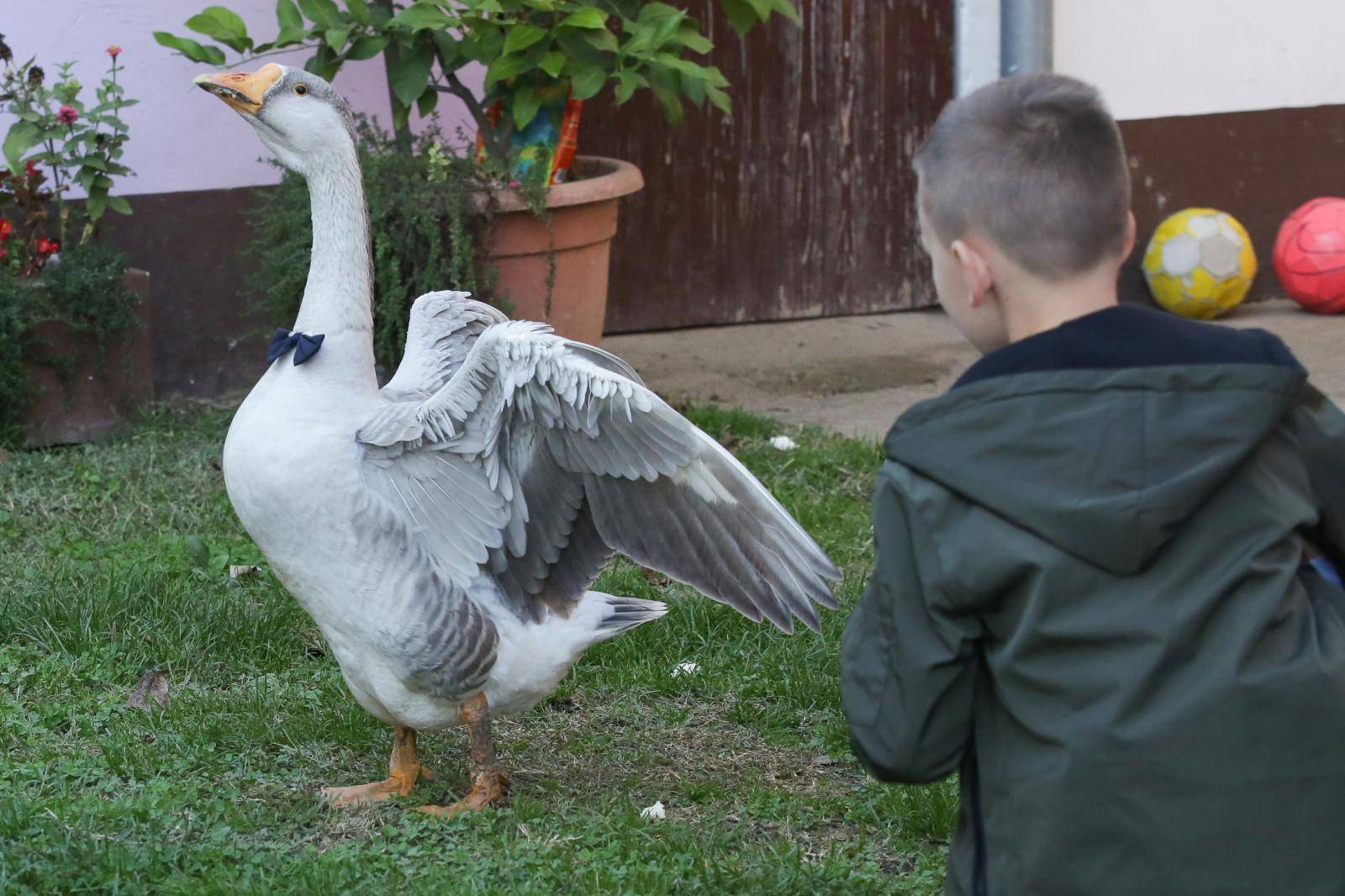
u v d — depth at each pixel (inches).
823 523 214.5
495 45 236.7
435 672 127.8
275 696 160.1
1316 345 307.7
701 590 127.3
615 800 138.2
